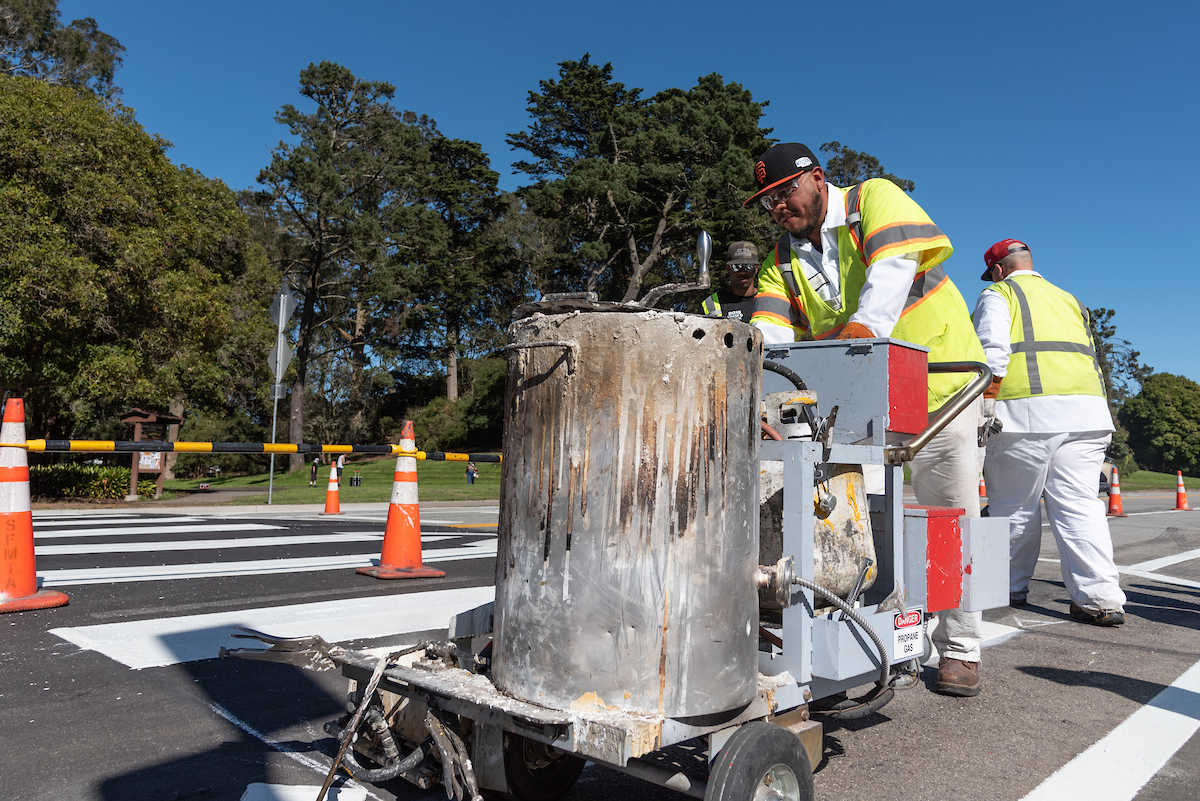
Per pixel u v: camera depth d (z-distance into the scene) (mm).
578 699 1724
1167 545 9680
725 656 1776
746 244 6016
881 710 3217
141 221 17125
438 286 51312
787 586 2035
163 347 17594
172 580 5324
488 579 5625
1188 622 5066
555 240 48031
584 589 1729
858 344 2568
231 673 3307
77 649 3598
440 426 52812
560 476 1762
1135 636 4641
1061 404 4871
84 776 2318
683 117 40438
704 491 1752
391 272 47688
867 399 2541
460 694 1820
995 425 3721
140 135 17531
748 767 1694
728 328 1801
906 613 2523
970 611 2775
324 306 51500
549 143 49969
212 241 22812
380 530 9141
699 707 1729
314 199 41656
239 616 4273
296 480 36250
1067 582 5086
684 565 1724
